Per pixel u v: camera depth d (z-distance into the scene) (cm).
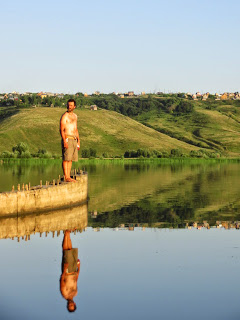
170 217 3325
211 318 1416
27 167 11019
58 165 12269
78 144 3784
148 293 1638
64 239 2511
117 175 8600
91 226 2920
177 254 2198
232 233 2714
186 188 5834
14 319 1384
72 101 3566
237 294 1630
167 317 1417
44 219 3112
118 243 2427
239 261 2072
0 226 2828
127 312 1458
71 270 1912
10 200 3098
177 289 1684
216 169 11362
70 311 1461
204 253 2208
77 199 3925
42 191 3353
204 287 1702
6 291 1647
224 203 4172
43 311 1450
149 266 1980
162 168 11744
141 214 3466
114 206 3925
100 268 1947
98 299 1566
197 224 3023
